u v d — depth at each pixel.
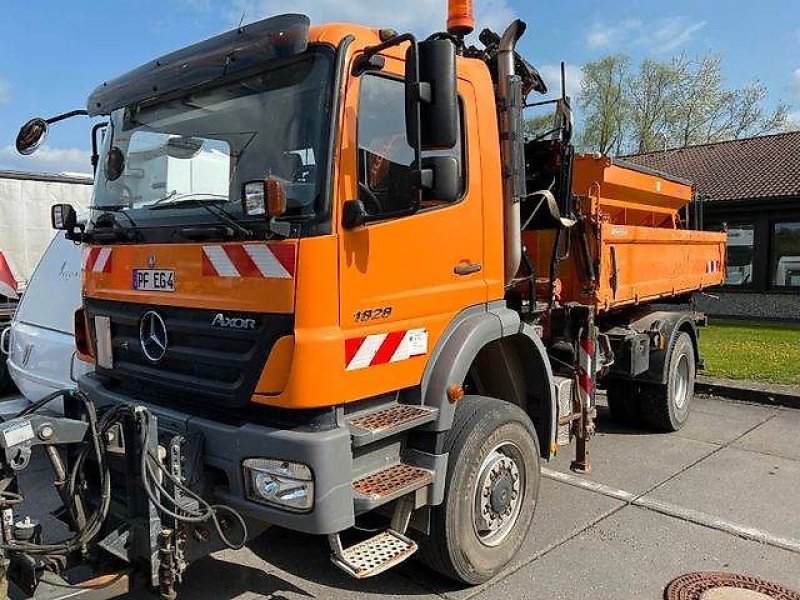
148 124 3.85
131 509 3.16
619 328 6.67
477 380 4.57
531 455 4.26
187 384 3.39
